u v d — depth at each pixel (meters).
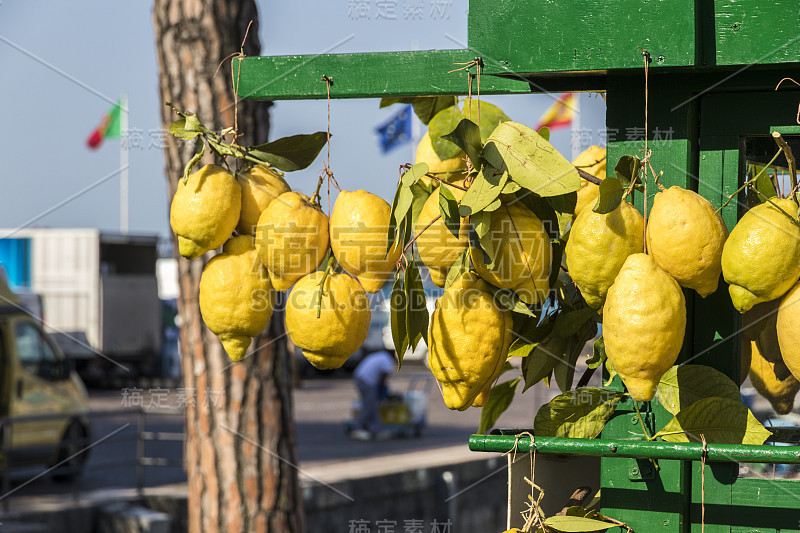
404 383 15.58
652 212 1.37
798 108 1.55
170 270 22.02
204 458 4.17
